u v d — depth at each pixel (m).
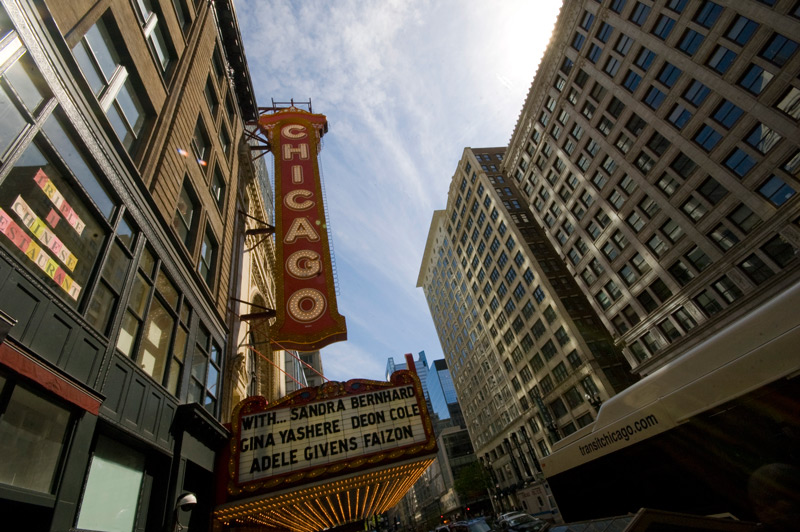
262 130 26.39
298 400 11.75
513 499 66.94
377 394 12.00
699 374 4.84
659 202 35.91
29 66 5.82
